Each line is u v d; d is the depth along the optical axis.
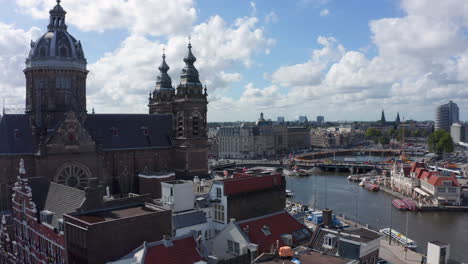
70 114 94.69
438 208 148.62
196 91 122.56
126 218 51.75
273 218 68.88
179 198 74.12
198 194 89.50
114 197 97.94
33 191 69.06
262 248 60.69
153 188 109.50
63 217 55.06
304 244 62.00
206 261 51.12
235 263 57.22
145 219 53.81
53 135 92.75
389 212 148.50
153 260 46.88
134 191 115.44
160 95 138.12
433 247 85.81
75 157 95.56
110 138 112.25
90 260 48.44
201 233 71.88
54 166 92.81
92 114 111.75
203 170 125.69
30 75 100.69
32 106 100.12
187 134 122.06
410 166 194.50
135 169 115.88
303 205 152.00
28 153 94.44
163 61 142.12
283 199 87.94
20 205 72.44
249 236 61.94
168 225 56.81
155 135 122.38
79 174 96.81
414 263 89.25
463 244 110.06
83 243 49.38
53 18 105.19
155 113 139.00
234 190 77.81
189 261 49.53
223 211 76.19
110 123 114.62
